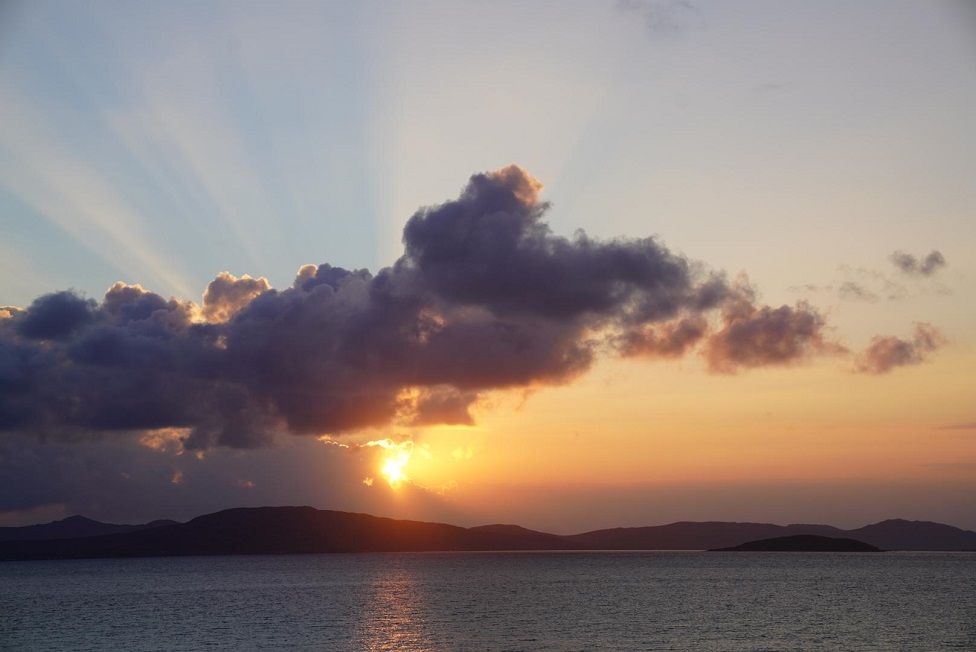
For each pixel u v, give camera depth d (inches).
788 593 6461.6
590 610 5118.1
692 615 4771.2
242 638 3964.1
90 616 5231.3
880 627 4148.6
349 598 6269.7
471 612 5044.3
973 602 5526.6
